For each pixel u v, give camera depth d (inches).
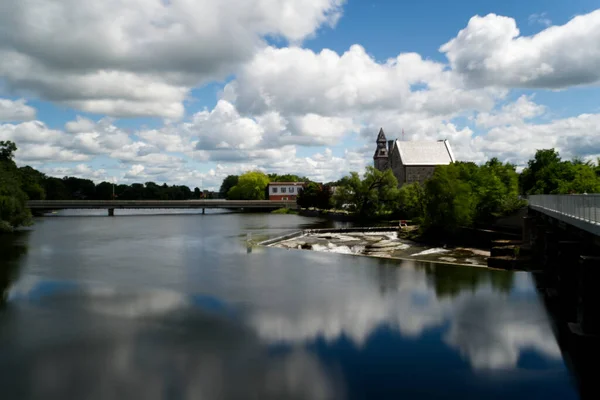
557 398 601.6
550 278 1172.5
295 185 6919.3
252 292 1162.0
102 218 4495.6
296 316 946.1
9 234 2709.2
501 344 787.4
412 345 783.1
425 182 2327.8
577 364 703.1
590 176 2212.1
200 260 1701.5
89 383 634.8
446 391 620.1
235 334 831.1
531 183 3587.6
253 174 7150.6
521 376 664.4
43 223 3732.8
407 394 611.2
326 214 4382.4
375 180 3681.1
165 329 859.4
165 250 1999.3
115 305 1027.3
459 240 2176.4
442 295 1122.0
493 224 2183.8
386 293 1147.3
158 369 680.4
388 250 1945.1
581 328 777.6
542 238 1441.9
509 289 1179.9
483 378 657.0
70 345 772.0
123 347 764.0
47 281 1294.3
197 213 5620.1
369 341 799.7
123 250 1998.0
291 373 671.1
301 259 1726.1
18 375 657.6
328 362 709.3
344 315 952.9
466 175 2437.3
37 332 836.0
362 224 3486.7
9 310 981.2
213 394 605.9
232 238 2519.7
